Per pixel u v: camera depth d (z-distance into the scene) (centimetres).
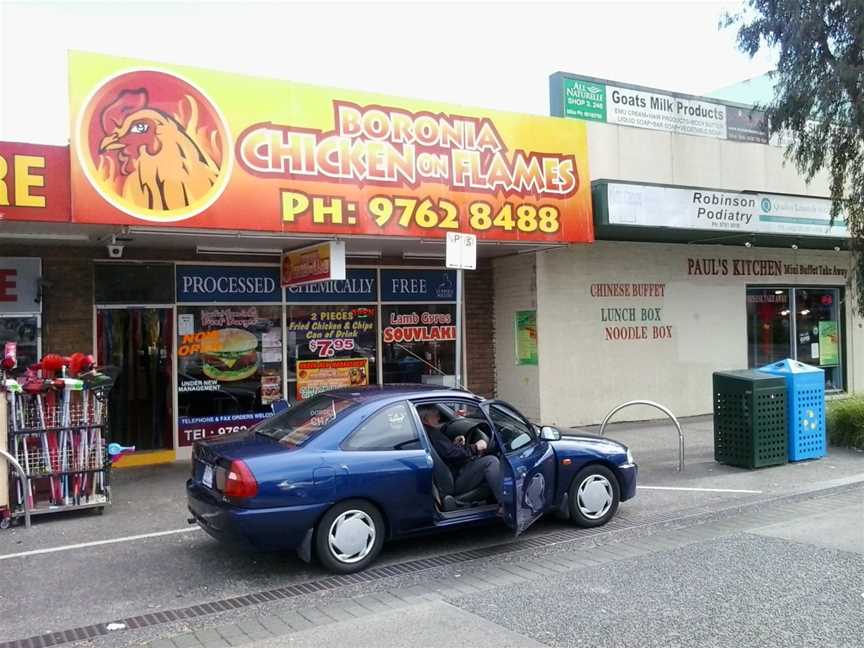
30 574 606
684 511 785
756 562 599
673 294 1492
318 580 583
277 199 916
